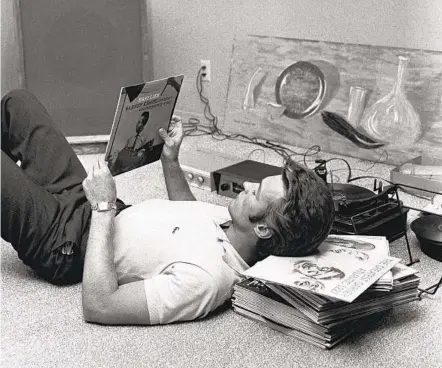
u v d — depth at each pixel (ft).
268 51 10.63
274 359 5.08
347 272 5.05
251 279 5.52
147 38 10.16
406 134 9.34
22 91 6.51
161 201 5.91
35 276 6.46
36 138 6.37
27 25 9.71
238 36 10.96
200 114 11.84
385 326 5.53
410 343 5.28
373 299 5.13
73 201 6.07
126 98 5.78
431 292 6.07
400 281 5.24
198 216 5.63
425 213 7.32
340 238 5.76
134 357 5.12
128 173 9.30
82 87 10.04
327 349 5.17
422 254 6.84
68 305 5.90
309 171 5.34
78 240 5.91
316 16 10.00
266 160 9.95
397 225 7.05
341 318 5.06
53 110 10.07
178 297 5.29
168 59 12.00
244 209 5.30
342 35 9.83
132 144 6.22
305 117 10.31
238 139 10.97
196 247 5.36
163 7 11.72
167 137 6.55
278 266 5.15
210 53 11.39
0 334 5.46
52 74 9.93
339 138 10.00
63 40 9.80
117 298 5.32
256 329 5.46
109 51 9.98
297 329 5.28
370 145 9.66
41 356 5.15
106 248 5.39
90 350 5.22
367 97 9.65
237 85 11.07
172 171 6.68
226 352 5.16
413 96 9.21
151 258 5.46
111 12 9.84
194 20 11.41
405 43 9.24
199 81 11.66
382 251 5.47
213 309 5.50
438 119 9.02
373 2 9.37
